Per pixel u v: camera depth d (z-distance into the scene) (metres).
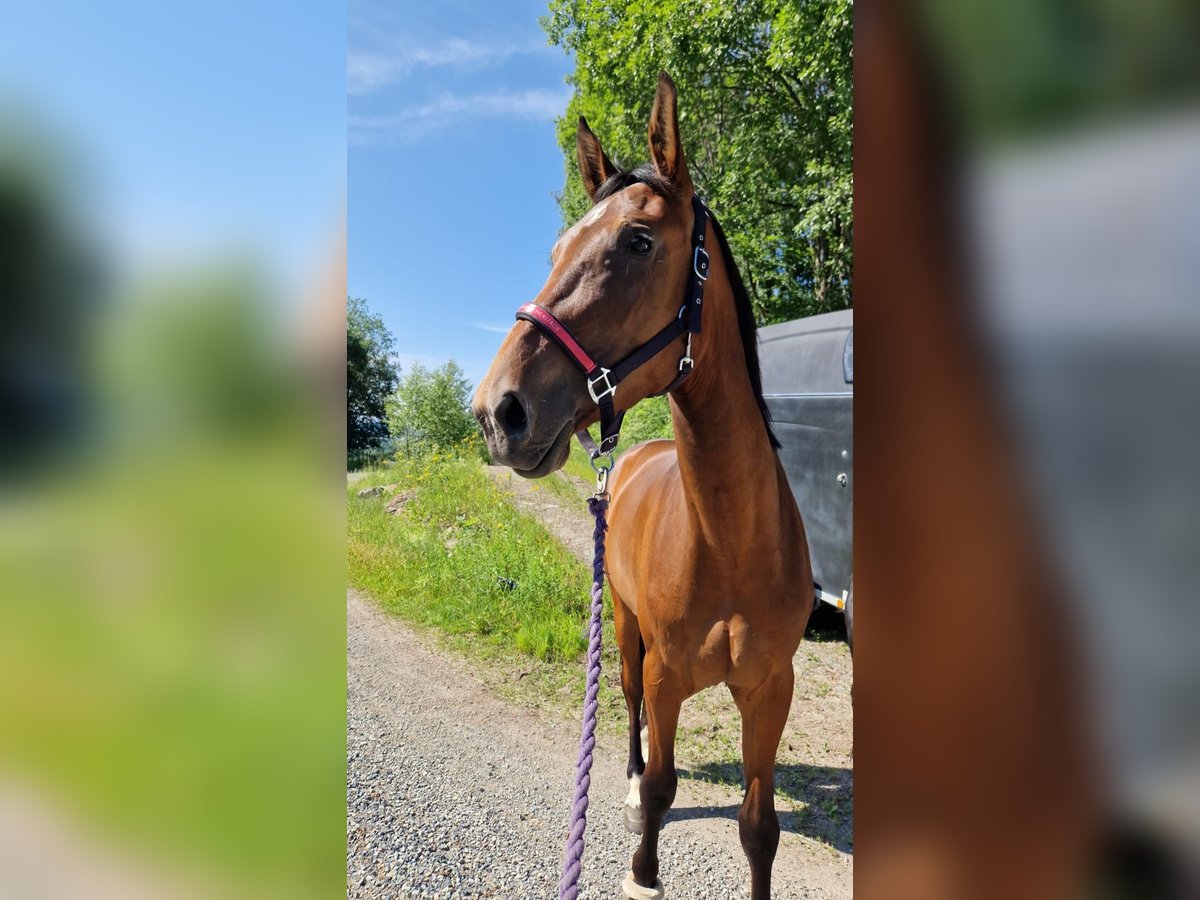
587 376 1.36
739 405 1.54
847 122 6.10
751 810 1.72
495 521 7.13
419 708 3.62
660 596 1.72
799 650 4.29
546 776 2.95
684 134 8.31
